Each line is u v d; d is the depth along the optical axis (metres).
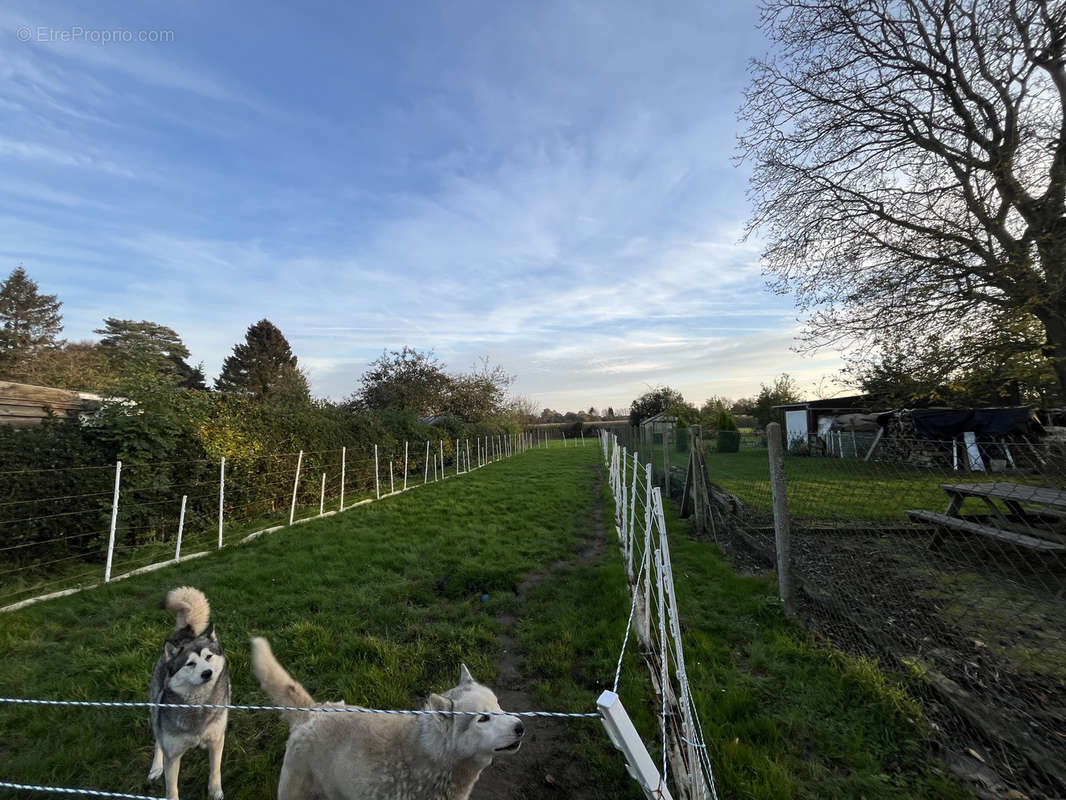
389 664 4.19
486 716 2.31
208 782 2.93
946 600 4.97
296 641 4.53
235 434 10.12
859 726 3.25
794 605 5.14
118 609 5.48
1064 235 6.84
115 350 37.47
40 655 4.44
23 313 40.59
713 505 9.27
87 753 3.09
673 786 2.74
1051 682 3.55
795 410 28.95
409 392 32.16
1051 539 5.29
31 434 6.89
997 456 3.63
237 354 51.47
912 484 4.40
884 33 8.92
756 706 3.50
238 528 9.42
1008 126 8.08
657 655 3.71
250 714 3.60
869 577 5.68
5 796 2.81
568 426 58.84
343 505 11.91
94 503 7.21
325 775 2.33
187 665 2.78
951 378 8.03
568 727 3.47
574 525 9.73
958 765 2.88
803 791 2.72
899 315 8.36
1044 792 2.62
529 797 2.87
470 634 4.82
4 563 6.22
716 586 5.92
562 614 5.30
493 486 15.34
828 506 5.41
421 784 2.30
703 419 36.38
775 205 10.00
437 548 7.79
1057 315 6.93
